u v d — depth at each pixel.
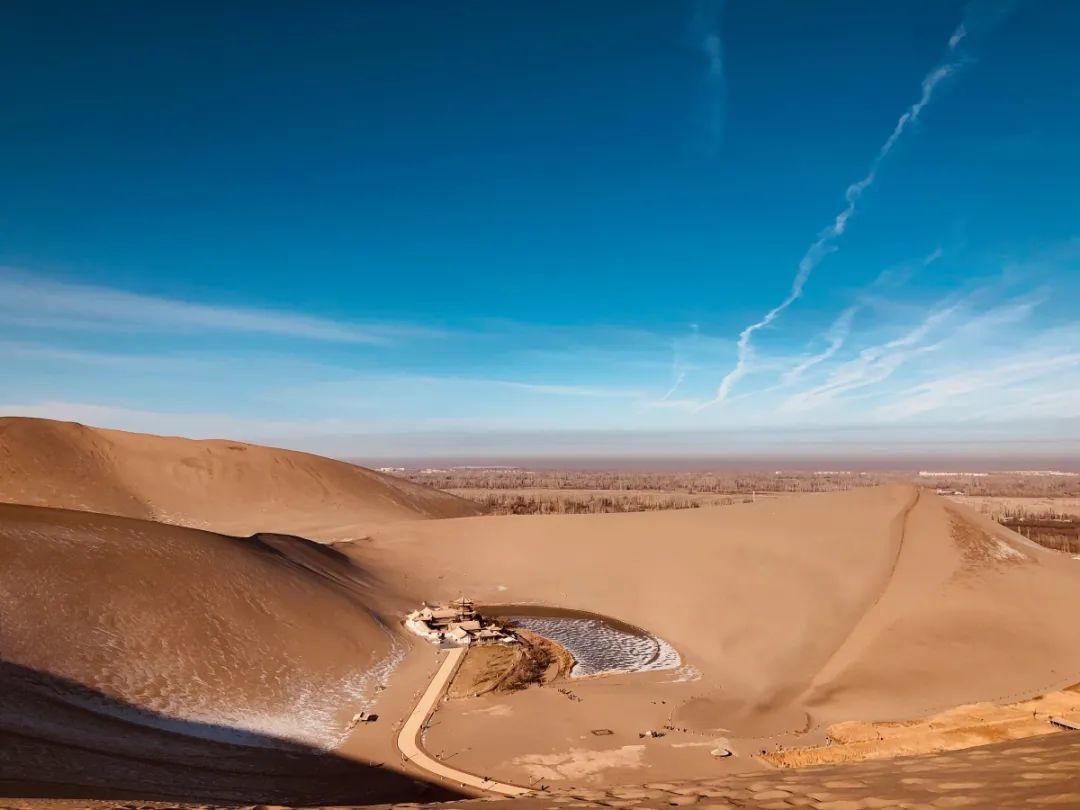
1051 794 5.01
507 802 7.25
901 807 5.29
